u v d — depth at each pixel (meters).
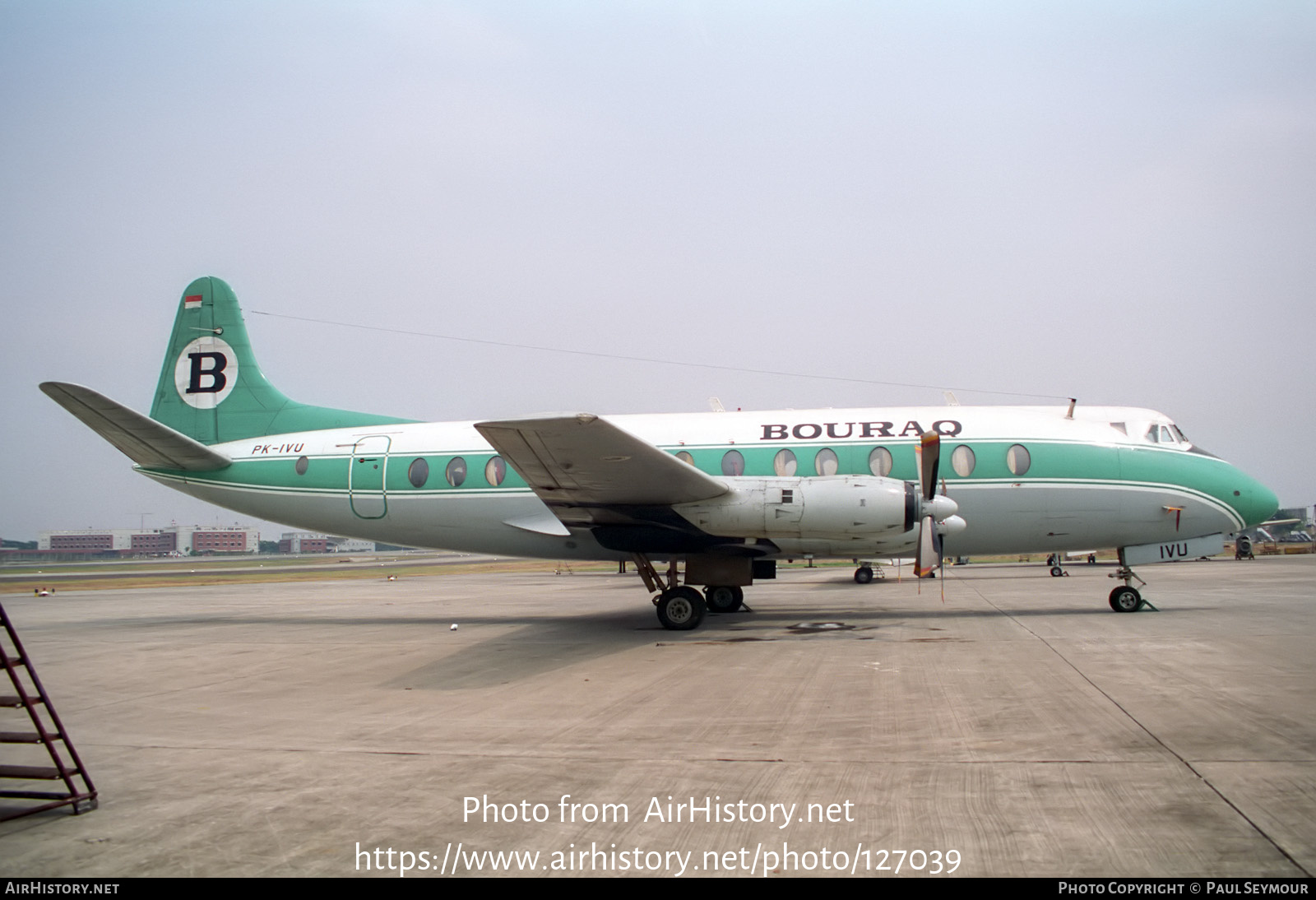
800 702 8.52
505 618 18.77
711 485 13.28
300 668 11.93
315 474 17.84
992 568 42.78
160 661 12.92
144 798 5.96
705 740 7.15
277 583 41.50
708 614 17.45
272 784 6.23
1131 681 9.03
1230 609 16.44
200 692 10.25
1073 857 4.51
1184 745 6.54
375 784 6.16
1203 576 29.72
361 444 17.77
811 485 13.77
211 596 31.05
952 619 15.66
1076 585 25.98
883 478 14.05
